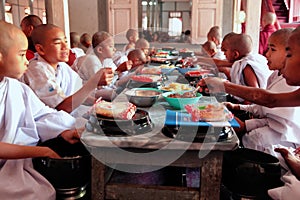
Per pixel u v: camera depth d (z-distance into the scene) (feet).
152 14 20.90
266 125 5.65
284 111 5.23
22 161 4.15
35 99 4.91
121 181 4.54
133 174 4.72
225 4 19.84
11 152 3.95
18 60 4.45
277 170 4.08
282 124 5.31
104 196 4.15
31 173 4.08
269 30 16.20
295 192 3.69
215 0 19.13
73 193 4.13
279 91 5.58
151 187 4.10
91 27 22.07
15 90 4.57
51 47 6.02
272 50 5.74
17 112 4.51
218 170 3.91
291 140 5.34
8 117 4.41
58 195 4.12
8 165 4.11
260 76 7.52
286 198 3.76
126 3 20.02
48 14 13.91
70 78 6.59
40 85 5.82
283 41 5.51
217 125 3.82
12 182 3.94
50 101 5.83
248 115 6.30
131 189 4.11
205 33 19.49
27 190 3.89
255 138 5.51
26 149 4.02
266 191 4.04
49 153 4.09
